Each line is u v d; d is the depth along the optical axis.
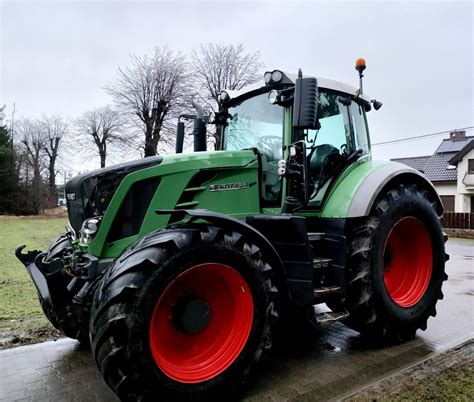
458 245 12.65
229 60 20.97
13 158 29.50
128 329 2.12
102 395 2.58
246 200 3.25
